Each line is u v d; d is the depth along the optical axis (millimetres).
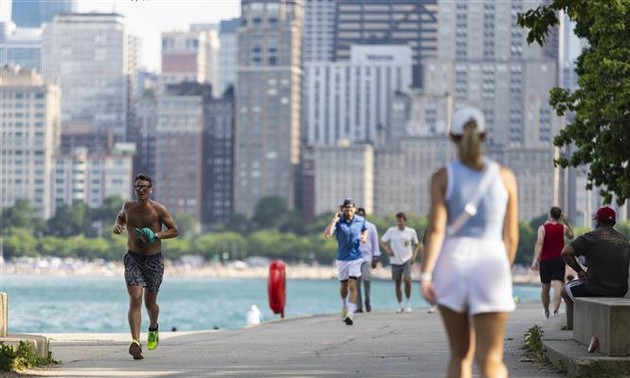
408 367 41781
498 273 24547
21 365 40219
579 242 43469
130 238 46750
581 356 37312
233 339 58375
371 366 42219
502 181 24922
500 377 24547
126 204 47000
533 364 41656
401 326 68938
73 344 54125
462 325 24953
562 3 49812
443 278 24656
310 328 68375
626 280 43188
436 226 24734
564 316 62656
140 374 39625
